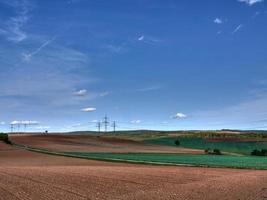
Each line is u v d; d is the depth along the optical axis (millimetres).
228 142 147125
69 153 92750
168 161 67750
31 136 146125
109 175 38250
